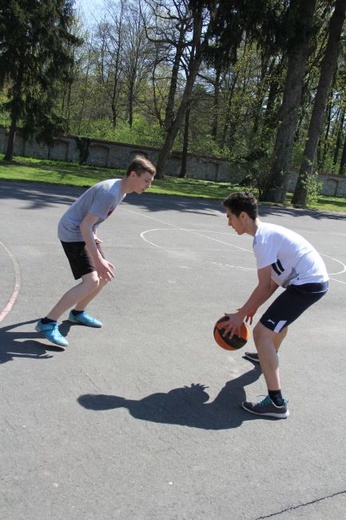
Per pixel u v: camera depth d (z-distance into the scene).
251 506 2.68
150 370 4.24
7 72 24.98
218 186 31.70
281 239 3.70
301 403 3.98
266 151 25.67
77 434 3.16
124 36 45.84
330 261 10.91
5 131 33.03
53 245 8.80
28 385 3.72
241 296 7.05
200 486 2.79
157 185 26.97
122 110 51.06
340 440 3.47
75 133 47.28
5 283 6.27
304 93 31.72
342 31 26.25
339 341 5.54
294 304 3.67
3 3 24.39
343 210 27.45
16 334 4.64
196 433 3.35
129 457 2.99
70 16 26.33
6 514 2.42
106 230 11.11
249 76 35.94
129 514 2.51
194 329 5.41
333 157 57.03
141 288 6.81
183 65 32.34
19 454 2.89
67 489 2.64
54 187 19.33
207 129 41.06
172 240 10.95
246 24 22.52
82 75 48.72
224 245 11.11
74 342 4.63
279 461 3.13
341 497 2.84
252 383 4.23
